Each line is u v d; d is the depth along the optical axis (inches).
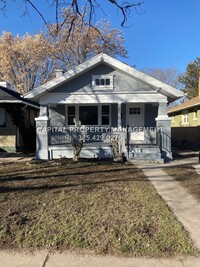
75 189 282.4
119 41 1114.7
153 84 533.0
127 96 550.0
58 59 1205.1
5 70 1342.3
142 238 168.7
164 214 209.8
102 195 259.8
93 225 187.9
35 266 141.7
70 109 665.6
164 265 141.9
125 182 316.8
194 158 554.6
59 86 551.2
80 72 540.7
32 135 764.6
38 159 534.3
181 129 1038.4
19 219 197.8
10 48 1311.5
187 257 149.0
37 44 1253.7
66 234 173.8
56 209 219.8
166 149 530.0
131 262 144.6
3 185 302.7
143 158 501.4
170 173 375.9
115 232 176.7
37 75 1393.9
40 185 301.1
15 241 166.1
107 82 551.8
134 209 220.5
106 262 144.6
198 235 175.3
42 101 550.9
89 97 552.7
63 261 145.9
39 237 170.1
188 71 1724.9
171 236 172.1
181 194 269.7
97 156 542.3
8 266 141.8
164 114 542.0
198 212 218.4
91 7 312.0
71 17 331.0
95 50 1070.4
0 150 662.5
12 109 655.8
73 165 442.9
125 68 532.7
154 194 264.8
